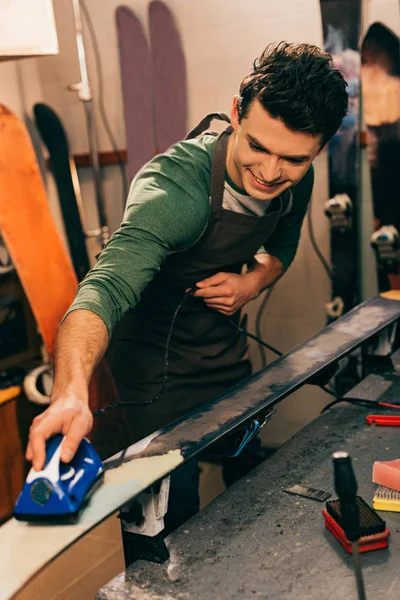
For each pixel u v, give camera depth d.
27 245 2.50
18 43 1.49
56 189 3.18
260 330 2.86
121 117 2.95
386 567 0.87
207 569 0.89
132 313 1.79
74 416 0.91
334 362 1.42
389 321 1.69
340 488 0.73
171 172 1.37
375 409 1.43
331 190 2.44
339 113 1.18
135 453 1.02
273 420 2.86
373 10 2.37
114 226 3.09
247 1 2.57
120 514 0.94
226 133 1.44
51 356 2.50
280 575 0.86
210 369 1.81
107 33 2.89
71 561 2.13
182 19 2.70
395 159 2.29
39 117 3.08
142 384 1.80
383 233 2.33
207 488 2.56
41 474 0.86
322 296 2.69
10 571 0.77
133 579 0.87
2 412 2.51
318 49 1.21
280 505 1.05
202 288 1.64
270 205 1.58
